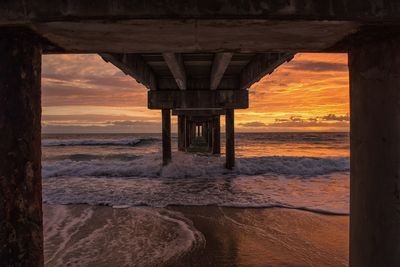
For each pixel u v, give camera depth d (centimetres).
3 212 153
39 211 171
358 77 185
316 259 455
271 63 614
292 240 532
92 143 5697
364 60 179
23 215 159
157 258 460
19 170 158
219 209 742
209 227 605
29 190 163
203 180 1174
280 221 642
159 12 138
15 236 155
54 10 139
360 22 146
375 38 170
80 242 527
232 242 524
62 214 704
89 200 841
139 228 601
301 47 193
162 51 198
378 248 167
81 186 1057
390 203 163
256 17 140
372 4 143
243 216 682
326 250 489
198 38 171
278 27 154
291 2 139
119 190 982
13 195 156
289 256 466
